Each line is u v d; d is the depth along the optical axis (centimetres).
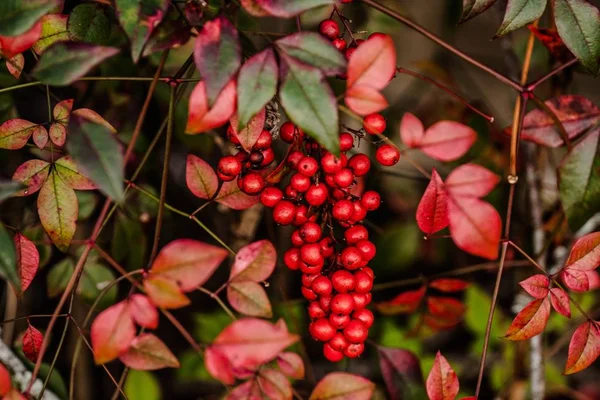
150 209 66
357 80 50
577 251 53
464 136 52
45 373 60
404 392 61
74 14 53
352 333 52
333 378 52
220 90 48
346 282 52
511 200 55
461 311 65
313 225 52
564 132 56
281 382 51
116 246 65
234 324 50
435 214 51
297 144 53
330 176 52
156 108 66
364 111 50
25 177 53
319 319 53
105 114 65
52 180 54
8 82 61
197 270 49
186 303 49
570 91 69
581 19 53
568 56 59
